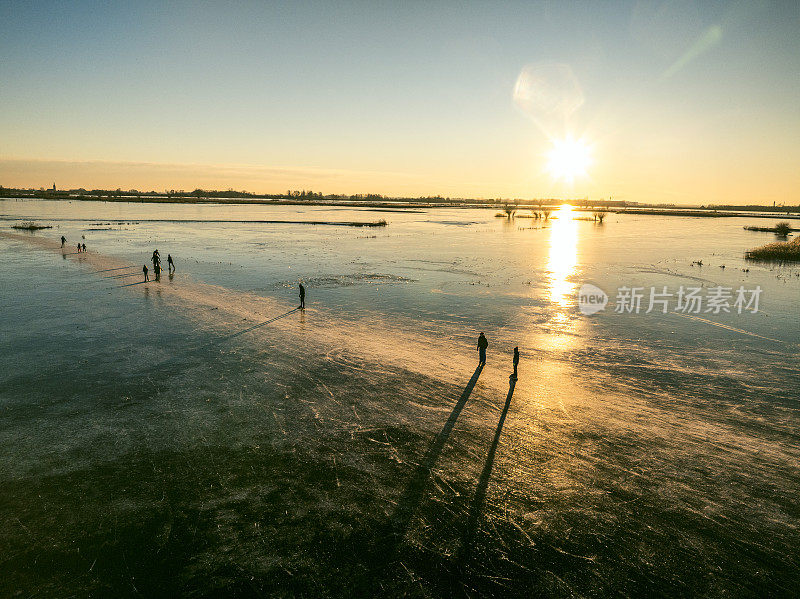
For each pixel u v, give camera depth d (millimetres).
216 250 50781
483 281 34250
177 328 20656
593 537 8312
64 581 7219
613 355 18078
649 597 7094
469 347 18938
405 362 16984
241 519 8586
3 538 8008
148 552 7793
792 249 48844
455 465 10414
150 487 9430
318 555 7816
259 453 10734
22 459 10258
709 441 11602
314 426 12039
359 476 9945
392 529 8438
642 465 10539
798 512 8992
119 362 16281
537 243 63375
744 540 8258
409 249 54594
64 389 13922
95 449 10727
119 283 30938
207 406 13016
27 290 28156
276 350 17969
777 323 23000
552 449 11148
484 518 8758
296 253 49469
